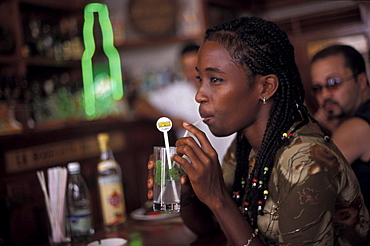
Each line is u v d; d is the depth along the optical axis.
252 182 1.22
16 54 2.79
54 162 2.72
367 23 3.67
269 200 1.17
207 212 1.52
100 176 1.78
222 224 1.14
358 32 3.71
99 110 3.39
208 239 1.48
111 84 3.70
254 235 1.12
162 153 1.26
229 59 1.12
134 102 3.70
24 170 2.51
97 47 3.71
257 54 1.12
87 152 3.01
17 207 2.37
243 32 1.13
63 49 3.26
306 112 1.21
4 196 2.35
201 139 1.13
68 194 1.72
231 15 4.21
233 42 1.13
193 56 3.08
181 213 1.50
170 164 1.25
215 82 1.15
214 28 1.18
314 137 1.12
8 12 2.80
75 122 3.04
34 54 2.98
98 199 3.06
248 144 1.34
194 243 1.45
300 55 3.90
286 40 1.20
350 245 1.15
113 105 3.49
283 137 1.15
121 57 4.30
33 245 2.13
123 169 3.33
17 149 2.47
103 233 1.70
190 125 1.15
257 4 4.18
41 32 3.08
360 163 1.52
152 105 3.58
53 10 3.35
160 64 4.18
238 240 1.11
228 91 1.13
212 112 1.16
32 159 2.57
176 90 3.53
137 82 3.89
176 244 1.46
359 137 1.52
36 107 2.89
